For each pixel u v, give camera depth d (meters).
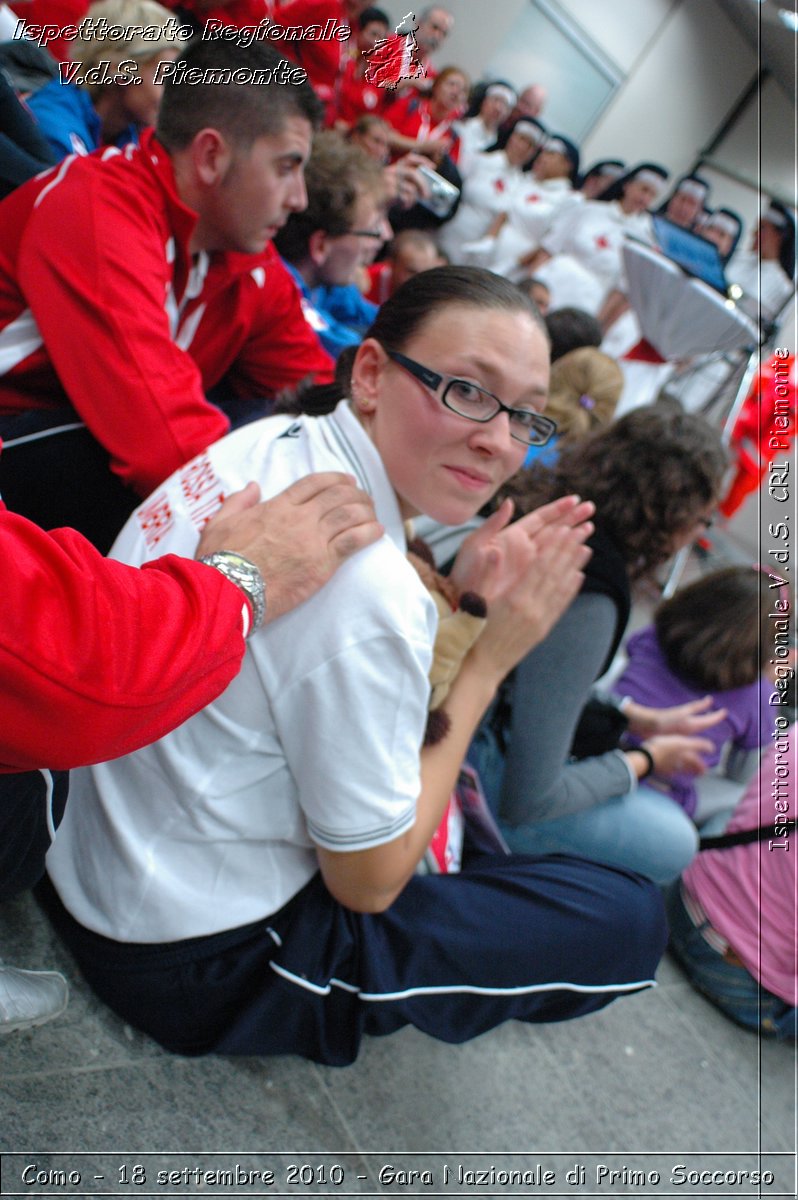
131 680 0.71
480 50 4.60
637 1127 1.46
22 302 1.40
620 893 1.25
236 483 1.03
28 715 0.67
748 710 1.98
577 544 1.21
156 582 0.76
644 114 5.23
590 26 4.86
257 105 1.38
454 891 1.19
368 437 1.03
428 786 1.12
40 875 0.97
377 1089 1.28
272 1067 1.21
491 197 4.34
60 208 1.33
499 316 0.97
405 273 3.06
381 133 2.83
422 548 1.22
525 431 1.01
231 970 1.08
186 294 1.60
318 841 1.00
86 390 1.32
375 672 0.91
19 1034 1.05
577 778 1.62
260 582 0.85
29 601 0.65
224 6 2.17
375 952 1.12
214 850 1.04
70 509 1.40
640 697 2.00
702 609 1.98
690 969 1.87
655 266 3.69
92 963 1.09
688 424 1.51
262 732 0.96
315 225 2.21
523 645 1.20
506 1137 1.32
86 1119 1.02
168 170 1.44
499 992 1.19
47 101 1.90
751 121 5.18
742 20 4.88
